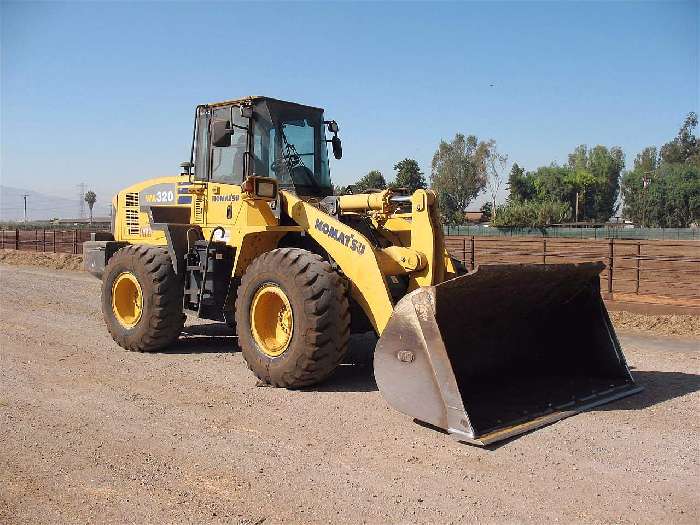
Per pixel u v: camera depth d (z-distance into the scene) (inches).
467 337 210.4
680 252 1015.0
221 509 136.9
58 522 131.5
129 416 199.6
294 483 149.8
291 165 281.7
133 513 135.3
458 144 3329.2
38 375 249.8
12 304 445.4
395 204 243.4
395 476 153.3
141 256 293.9
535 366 233.9
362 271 223.5
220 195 289.6
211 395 223.1
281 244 272.1
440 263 226.4
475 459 163.5
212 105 296.5
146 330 290.0
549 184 3191.4
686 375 252.1
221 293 280.2
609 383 225.5
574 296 231.5
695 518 132.4
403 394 187.2
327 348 219.3
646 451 169.0
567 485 148.0
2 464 161.3
